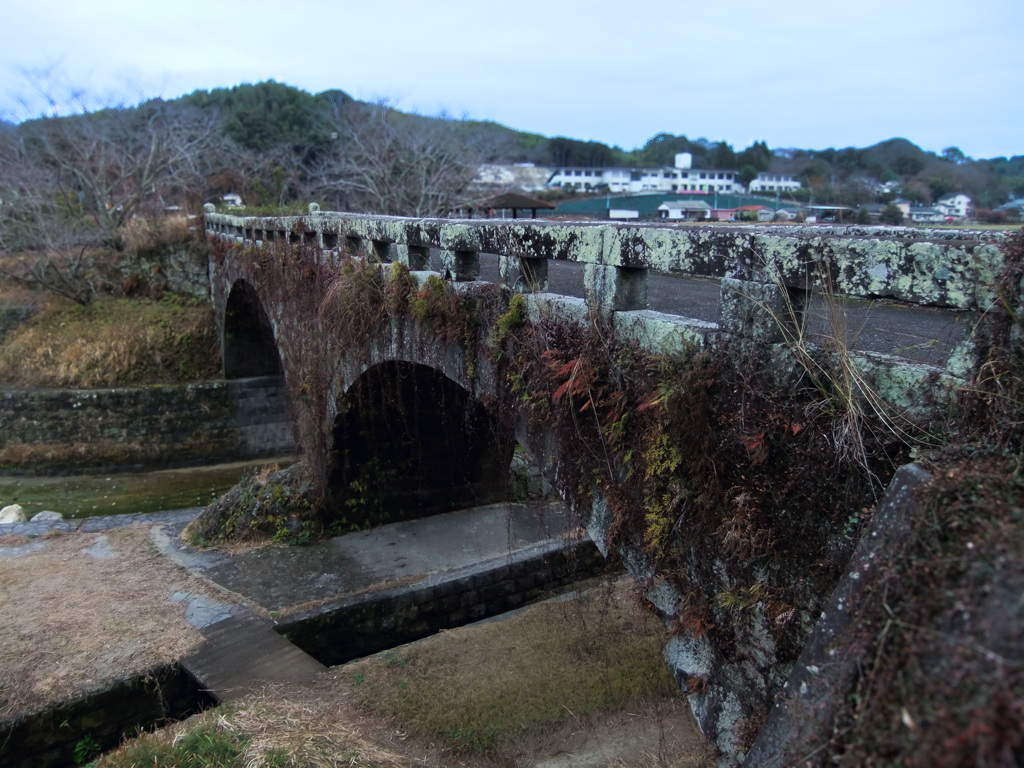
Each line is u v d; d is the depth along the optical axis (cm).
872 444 304
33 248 2384
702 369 384
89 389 1811
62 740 702
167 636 829
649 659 783
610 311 464
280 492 1162
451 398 1044
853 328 505
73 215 2445
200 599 937
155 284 2258
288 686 731
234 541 1134
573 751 641
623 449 456
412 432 1141
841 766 215
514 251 564
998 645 177
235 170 3300
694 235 394
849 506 313
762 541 351
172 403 1831
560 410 507
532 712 690
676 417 392
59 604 906
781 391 343
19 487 1675
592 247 475
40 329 2028
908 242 290
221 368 1981
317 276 1057
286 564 1058
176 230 2234
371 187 2703
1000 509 214
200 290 2214
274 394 1920
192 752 571
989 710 166
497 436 630
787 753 262
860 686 224
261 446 1902
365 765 565
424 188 2620
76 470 1762
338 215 1128
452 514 1248
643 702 712
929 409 288
